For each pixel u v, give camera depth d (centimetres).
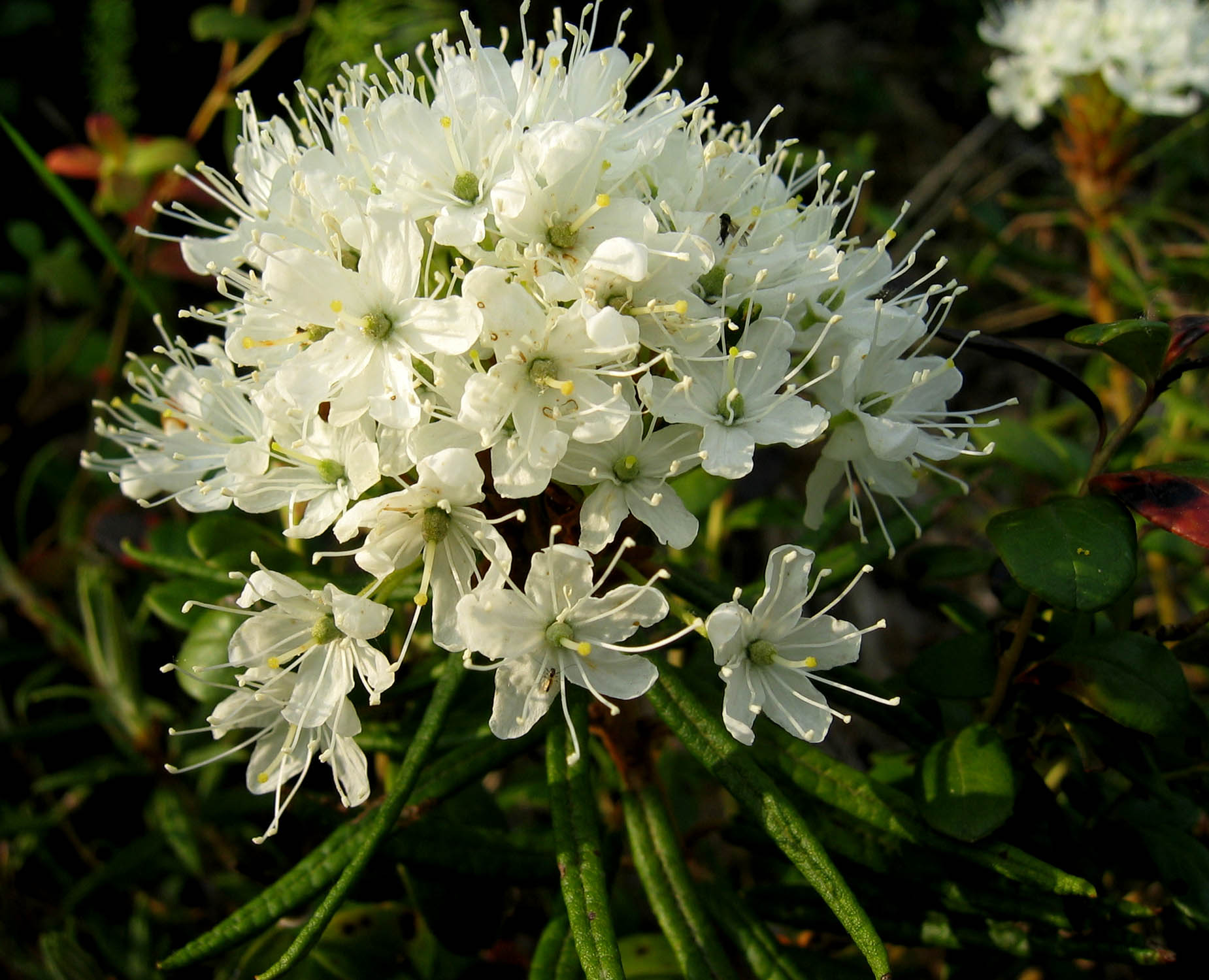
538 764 13
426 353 7
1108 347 7
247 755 12
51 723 13
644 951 10
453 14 20
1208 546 7
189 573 10
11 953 13
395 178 7
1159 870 9
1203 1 19
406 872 9
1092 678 8
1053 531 7
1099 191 16
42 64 22
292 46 22
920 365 8
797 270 8
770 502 13
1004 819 7
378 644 8
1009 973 10
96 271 21
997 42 18
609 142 8
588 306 7
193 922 13
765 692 7
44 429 20
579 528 8
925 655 9
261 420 8
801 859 7
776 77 27
